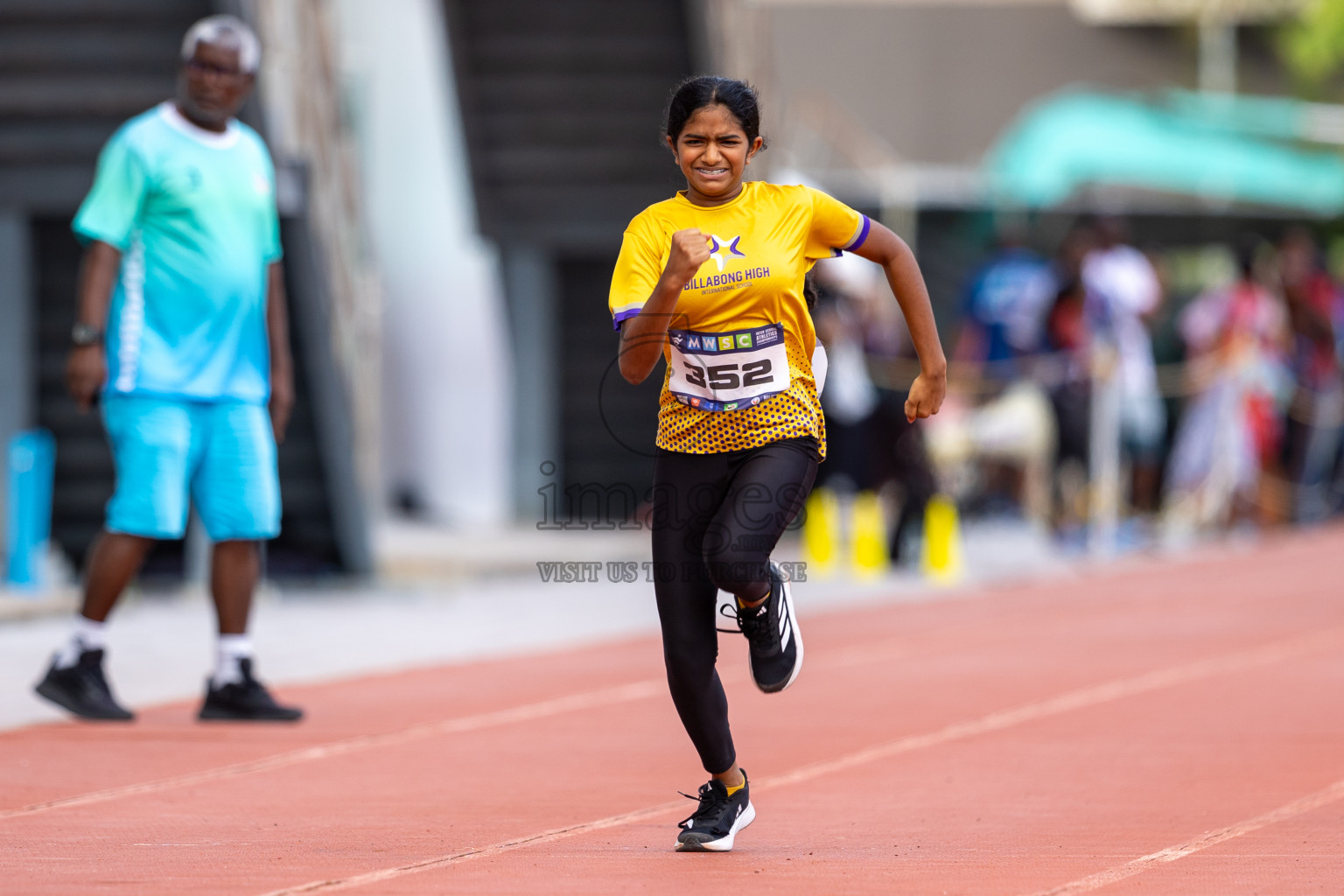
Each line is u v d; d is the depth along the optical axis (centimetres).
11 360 3531
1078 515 4919
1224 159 6862
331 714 2344
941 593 3934
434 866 1481
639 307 1496
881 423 4391
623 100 4472
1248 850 1552
